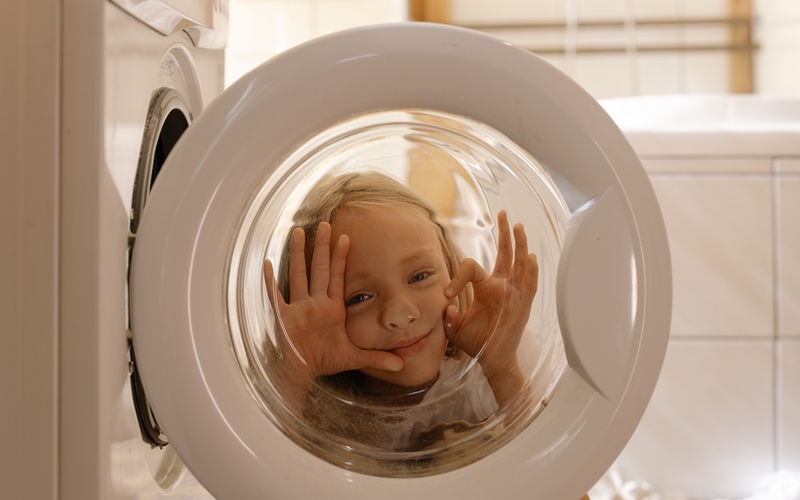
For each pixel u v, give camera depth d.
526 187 0.58
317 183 0.63
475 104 0.50
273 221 0.60
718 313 1.23
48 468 0.42
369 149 0.61
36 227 0.42
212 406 0.47
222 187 0.47
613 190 0.50
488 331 0.61
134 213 0.52
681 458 1.23
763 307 1.23
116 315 0.45
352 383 0.61
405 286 0.63
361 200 0.64
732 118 1.46
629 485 1.18
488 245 0.63
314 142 0.56
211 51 0.81
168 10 0.54
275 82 0.47
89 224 0.42
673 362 1.23
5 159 0.42
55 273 0.42
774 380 1.23
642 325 0.51
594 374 0.50
